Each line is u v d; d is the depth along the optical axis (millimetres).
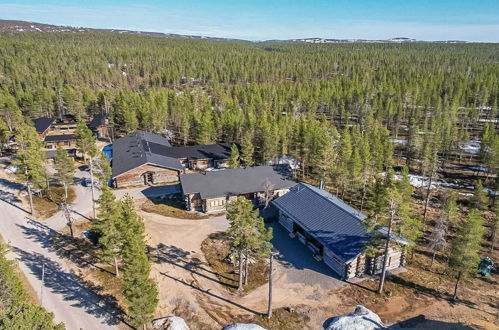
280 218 54281
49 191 64188
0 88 139750
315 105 126062
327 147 60062
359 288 39219
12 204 59188
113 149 81375
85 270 42125
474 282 40500
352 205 61156
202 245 47969
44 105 126062
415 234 39500
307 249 47156
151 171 69000
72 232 49500
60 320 33969
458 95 131625
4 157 84875
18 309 21219
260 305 36625
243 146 72688
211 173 62062
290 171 72625
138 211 57719
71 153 87688
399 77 175500
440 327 33406
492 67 187000
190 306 36250
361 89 139125
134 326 32438
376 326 32375
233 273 42000
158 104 115312
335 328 32469
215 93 145250
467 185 73312
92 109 131000
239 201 37219
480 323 34000
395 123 117812
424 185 71938
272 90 143375
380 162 65625
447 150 83812
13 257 43844
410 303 36844
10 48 188125
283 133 79750
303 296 37906
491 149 72000
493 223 47156
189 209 58594
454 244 36219
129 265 29641
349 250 40156
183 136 102562
